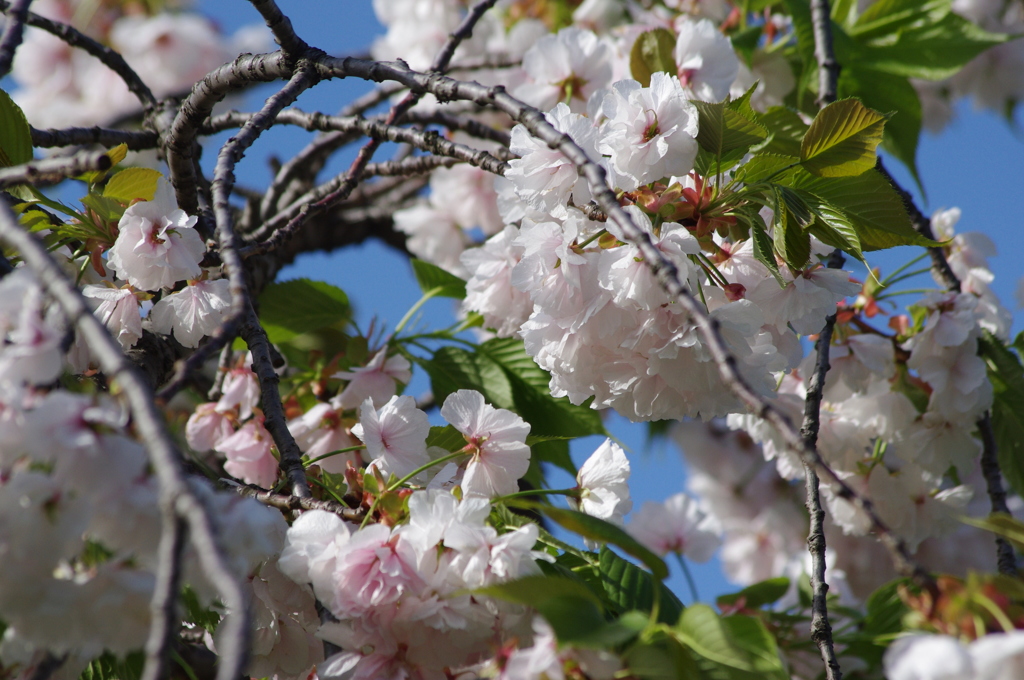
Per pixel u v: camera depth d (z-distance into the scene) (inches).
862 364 66.9
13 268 59.7
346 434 66.6
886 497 68.0
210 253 62.5
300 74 62.0
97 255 62.0
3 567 55.9
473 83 60.7
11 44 60.1
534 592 57.2
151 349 63.4
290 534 59.4
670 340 59.9
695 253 60.2
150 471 55.8
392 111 64.9
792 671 66.7
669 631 57.4
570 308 60.3
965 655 55.3
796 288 61.4
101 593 56.2
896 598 66.1
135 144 66.9
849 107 60.4
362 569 59.0
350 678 58.9
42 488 55.6
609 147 60.3
